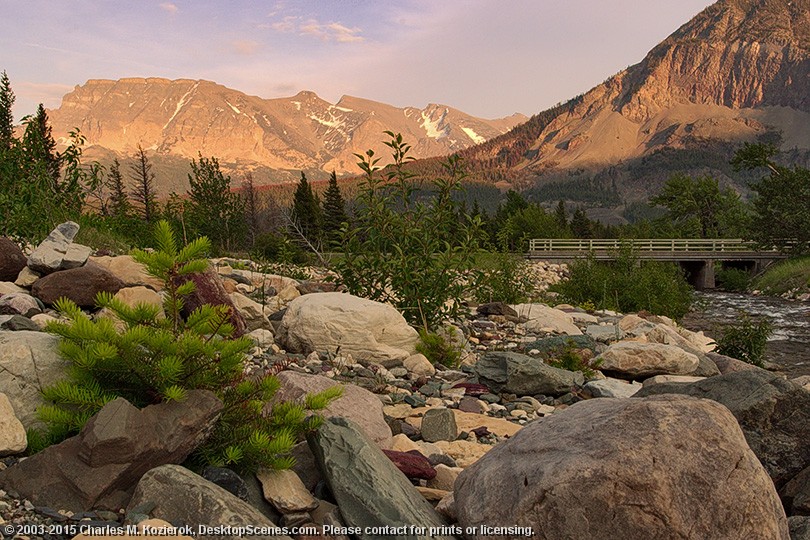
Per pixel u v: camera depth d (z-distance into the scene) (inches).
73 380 173.2
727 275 1852.9
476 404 291.9
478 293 595.5
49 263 341.4
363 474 159.8
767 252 2004.2
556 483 137.2
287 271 654.5
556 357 404.2
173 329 181.9
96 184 616.4
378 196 419.2
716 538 133.1
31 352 180.2
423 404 285.4
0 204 485.4
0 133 587.8
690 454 138.8
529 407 301.0
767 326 527.2
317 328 336.2
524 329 499.8
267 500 158.6
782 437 193.6
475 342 442.9
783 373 530.3
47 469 148.1
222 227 1034.1
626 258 903.1
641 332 499.2
